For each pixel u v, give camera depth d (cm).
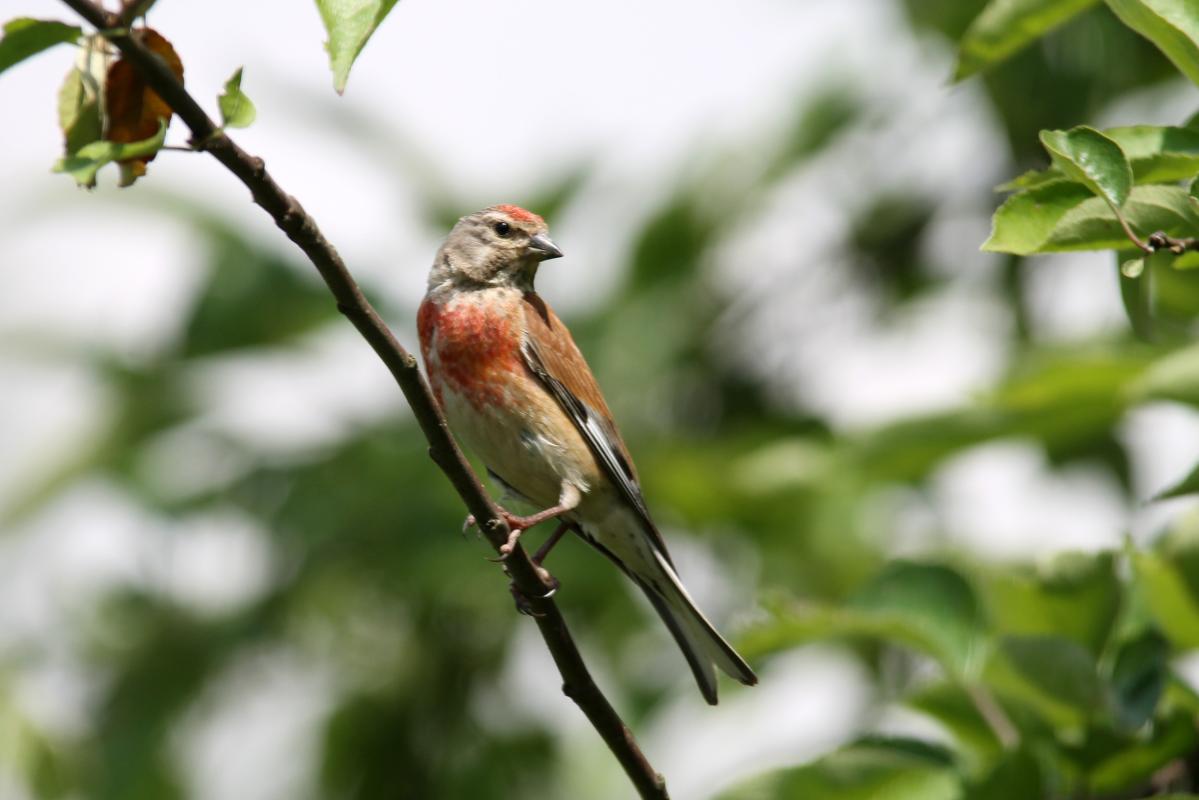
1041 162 1145
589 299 1230
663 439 1177
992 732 677
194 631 1134
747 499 1130
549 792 1095
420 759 1107
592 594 1108
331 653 1130
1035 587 709
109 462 1168
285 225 529
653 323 1195
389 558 1092
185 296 1193
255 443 1177
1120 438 1148
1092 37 1073
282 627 1124
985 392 959
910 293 1229
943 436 966
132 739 1105
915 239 1230
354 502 1110
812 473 1112
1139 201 507
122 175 495
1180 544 677
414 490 1112
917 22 1173
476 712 1112
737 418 1224
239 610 1127
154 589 1152
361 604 1119
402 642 1123
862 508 1120
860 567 1121
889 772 661
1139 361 889
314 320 1197
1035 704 676
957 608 697
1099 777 661
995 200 1202
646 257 1216
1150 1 523
